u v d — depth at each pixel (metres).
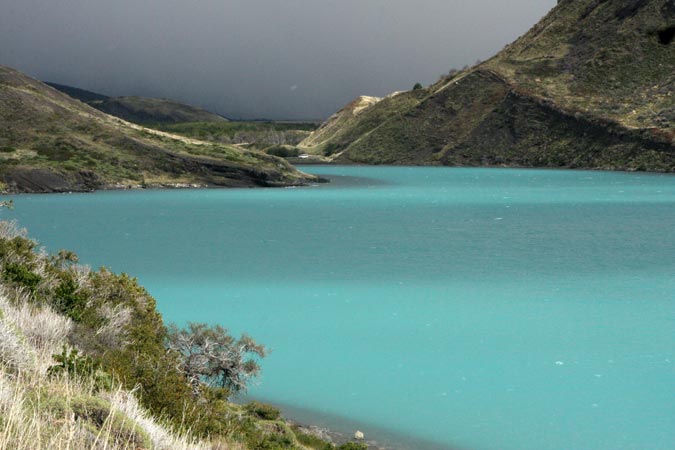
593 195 156.12
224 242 87.94
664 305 45.28
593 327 39.19
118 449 6.55
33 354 9.02
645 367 31.02
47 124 194.62
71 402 7.14
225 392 15.05
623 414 25.17
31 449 5.41
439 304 46.91
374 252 78.12
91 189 171.12
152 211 129.00
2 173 162.88
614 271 61.19
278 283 56.25
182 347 20.91
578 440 22.86
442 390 28.31
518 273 61.19
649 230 96.00
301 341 36.34
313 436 21.73
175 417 10.84
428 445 22.55
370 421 24.73
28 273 16.92
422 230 100.75
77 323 15.16
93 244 83.88
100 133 197.12
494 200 149.62
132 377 11.42
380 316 42.84
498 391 28.05
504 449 22.14
